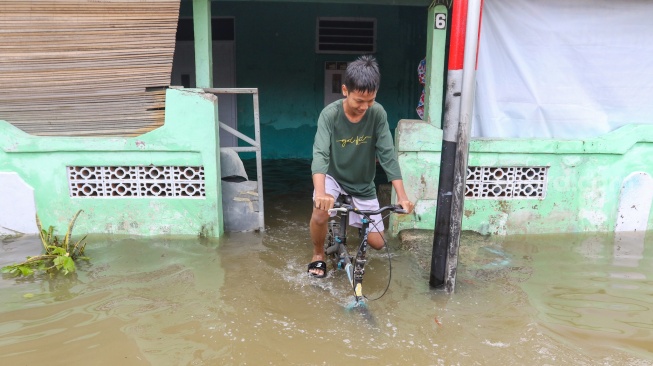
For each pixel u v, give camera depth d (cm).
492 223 511
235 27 843
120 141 469
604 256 461
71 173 481
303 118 887
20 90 459
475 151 490
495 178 506
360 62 318
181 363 293
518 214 511
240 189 511
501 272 426
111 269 419
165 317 343
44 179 477
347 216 382
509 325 340
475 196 509
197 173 482
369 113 354
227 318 343
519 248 479
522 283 405
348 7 849
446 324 341
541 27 490
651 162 510
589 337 325
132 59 461
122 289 383
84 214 486
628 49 499
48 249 441
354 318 345
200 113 464
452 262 382
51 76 458
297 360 297
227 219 514
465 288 395
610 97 509
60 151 471
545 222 516
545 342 318
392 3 502
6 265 421
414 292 388
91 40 454
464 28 349
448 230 378
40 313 346
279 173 782
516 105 506
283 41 855
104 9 449
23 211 482
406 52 874
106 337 318
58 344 310
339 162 375
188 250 461
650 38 497
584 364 295
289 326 334
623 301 375
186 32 844
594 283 405
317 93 880
